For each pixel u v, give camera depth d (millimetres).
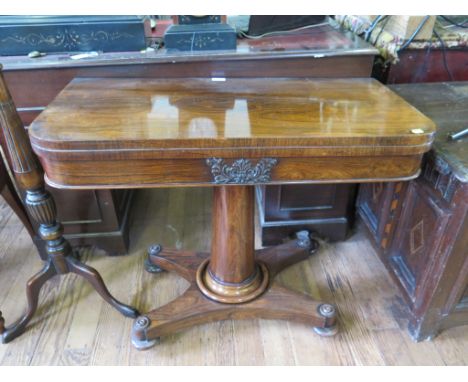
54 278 1414
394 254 1270
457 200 910
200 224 1734
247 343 1192
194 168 813
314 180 854
